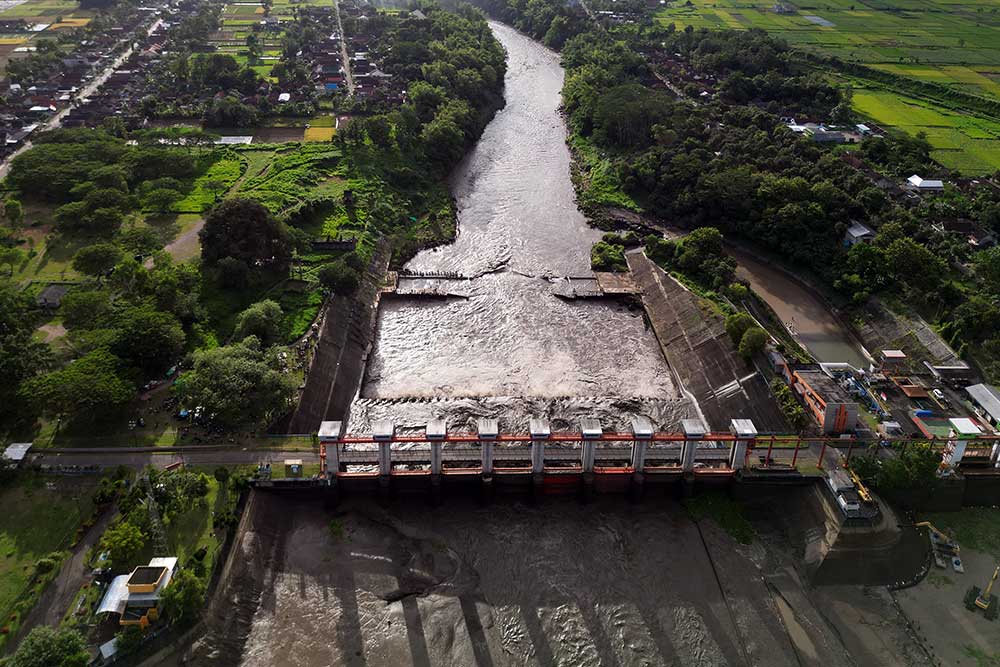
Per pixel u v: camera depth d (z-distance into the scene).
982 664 82.81
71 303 118.12
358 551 96.31
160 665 75.88
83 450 99.75
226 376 103.50
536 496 105.81
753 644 85.56
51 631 69.88
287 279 145.75
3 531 87.31
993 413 110.50
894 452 105.19
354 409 122.44
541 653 84.44
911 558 95.00
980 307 130.50
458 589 91.81
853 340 142.38
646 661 83.88
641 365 137.88
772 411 115.94
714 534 101.06
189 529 88.94
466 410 122.69
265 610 87.06
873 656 83.75
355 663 81.94
